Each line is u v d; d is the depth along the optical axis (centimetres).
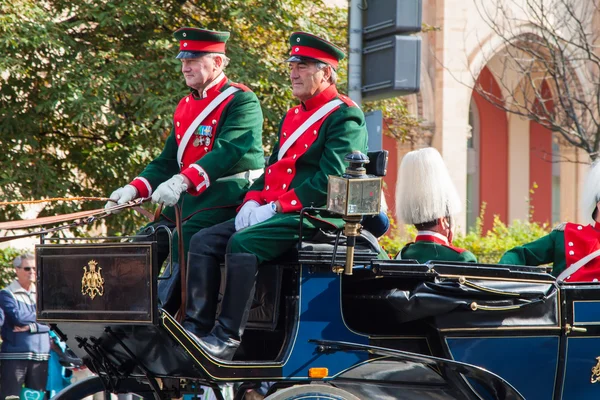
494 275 1575
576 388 1641
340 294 1529
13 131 3525
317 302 1514
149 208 3481
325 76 1642
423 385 1598
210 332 1519
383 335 1562
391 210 2994
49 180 3488
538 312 1617
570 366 1636
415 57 2267
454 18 6575
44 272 1525
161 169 1786
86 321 1462
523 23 5472
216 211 1686
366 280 1602
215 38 1716
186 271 1662
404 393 1592
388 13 2278
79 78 3394
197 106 1723
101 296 1448
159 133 3559
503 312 1594
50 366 2734
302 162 1616
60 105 3450
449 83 6594
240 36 3719
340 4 5116
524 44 4794
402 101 4762
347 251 1445
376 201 1435
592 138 4612
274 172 1627
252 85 3488
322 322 1512
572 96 4638
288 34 3769
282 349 1499
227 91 1716
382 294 1556
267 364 1469
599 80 4541
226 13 3666
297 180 1614
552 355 1628
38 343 2734
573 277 1817
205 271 1552
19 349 2722
